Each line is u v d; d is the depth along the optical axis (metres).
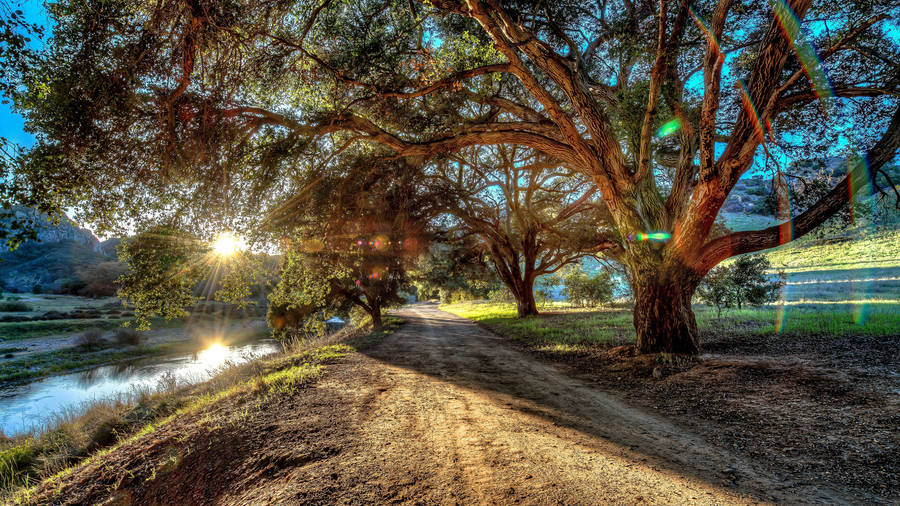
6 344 32.62
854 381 5.48
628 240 9.51
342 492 3.36
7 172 5.66
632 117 9.86
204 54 8.15
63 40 6.63
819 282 24.22
